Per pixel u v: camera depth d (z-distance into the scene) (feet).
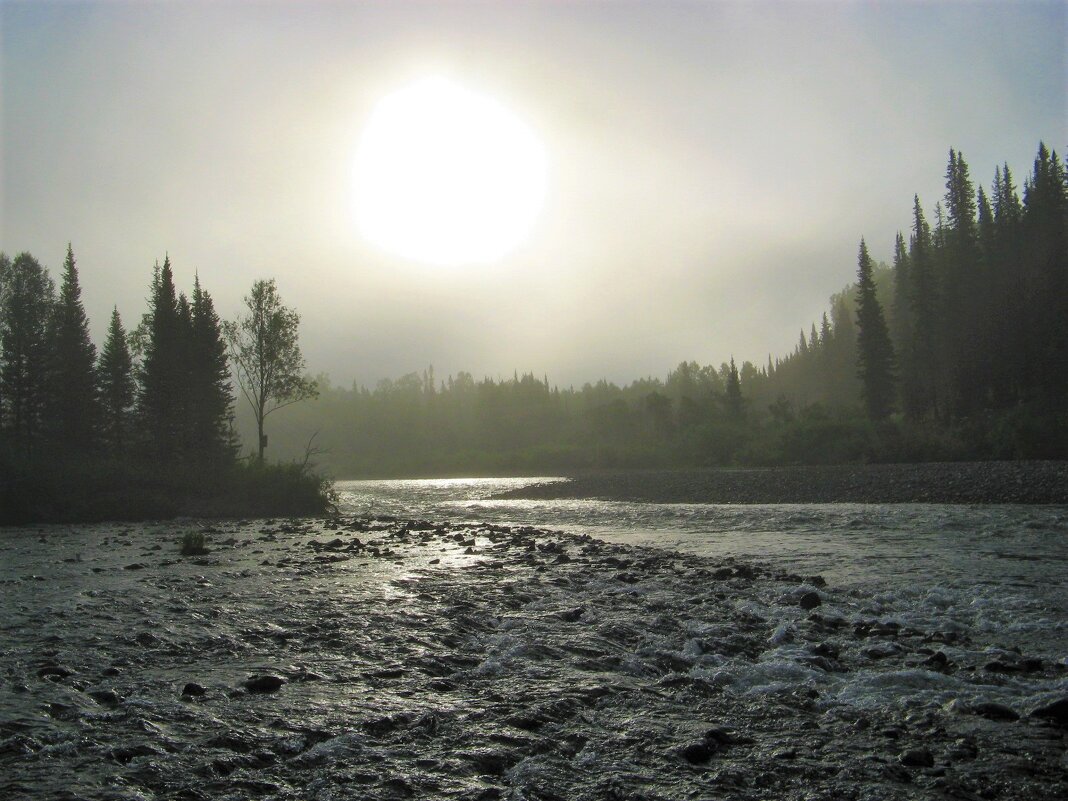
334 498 150.20
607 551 64.44
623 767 17.93
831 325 545.85
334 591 44.01
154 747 18.92
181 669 26.99
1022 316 230.07
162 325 188.24
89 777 17.06
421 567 54.70
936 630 32.60
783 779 17.31
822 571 51.67
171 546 76.38
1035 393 220.02
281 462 158.71
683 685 24.77
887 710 22.15
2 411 189.37
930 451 212.23
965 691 23.77
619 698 23.44
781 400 346.13
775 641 30.71
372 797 16.21
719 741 19.72
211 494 147.33
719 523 93.97
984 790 16.71
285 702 22.97
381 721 20.98
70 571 55.52
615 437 423.23
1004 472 127.13
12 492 128.06
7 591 45.39
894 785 16.93
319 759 18.37
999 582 44.37
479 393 569.23
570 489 181.37
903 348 283.18
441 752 18.83
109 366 208.33
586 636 31.48
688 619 35.35
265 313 169.17
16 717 21.31
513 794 16.34
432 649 29.66
